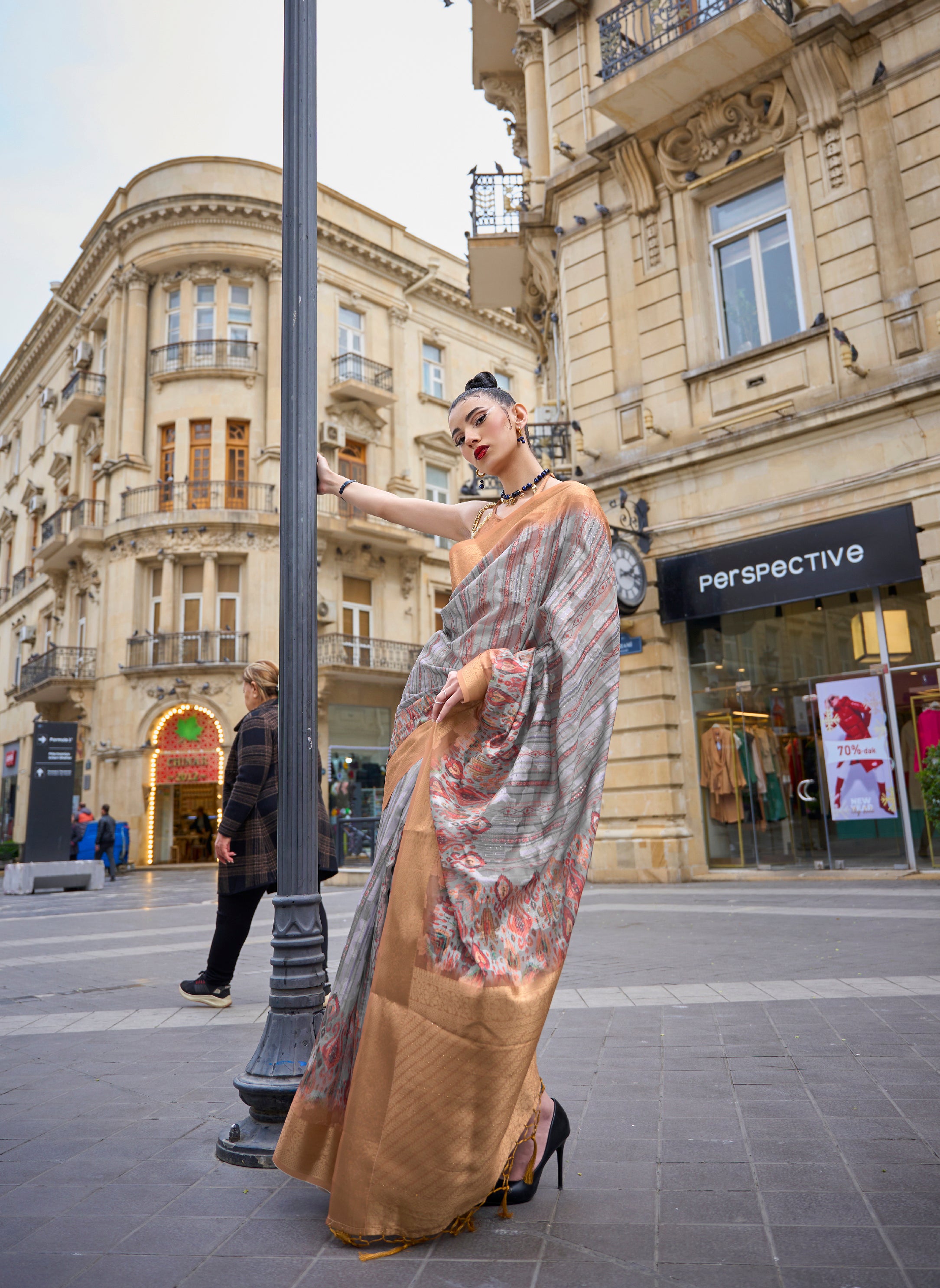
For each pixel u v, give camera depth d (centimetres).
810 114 1142
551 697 210
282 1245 201
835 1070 322
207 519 2673
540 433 1391
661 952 618
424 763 219
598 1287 175
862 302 1090
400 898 204
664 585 1235
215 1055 389
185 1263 192
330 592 2825
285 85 311
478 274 1727
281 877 275
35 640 3484
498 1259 190
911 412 1040
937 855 1050
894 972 508
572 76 1440
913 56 1069
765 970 536
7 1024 474
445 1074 190
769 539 1145
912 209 1058
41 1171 253
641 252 1314
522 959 196
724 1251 189
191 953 739
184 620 2722
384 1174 192
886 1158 238
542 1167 222
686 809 1223
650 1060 348
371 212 3122
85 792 2767
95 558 2897
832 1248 188
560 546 218
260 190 2873
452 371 3316
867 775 1103
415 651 2984
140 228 2883
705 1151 250
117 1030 447
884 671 1094
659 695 1227
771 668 1185
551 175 1463
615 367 1332
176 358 2838
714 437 1204
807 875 1122
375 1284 180
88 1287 181
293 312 291
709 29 1129
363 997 214
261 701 500
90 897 1576
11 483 3988
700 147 1252
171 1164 257
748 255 1229
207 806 2695
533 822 204
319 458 288
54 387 3553
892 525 1046
